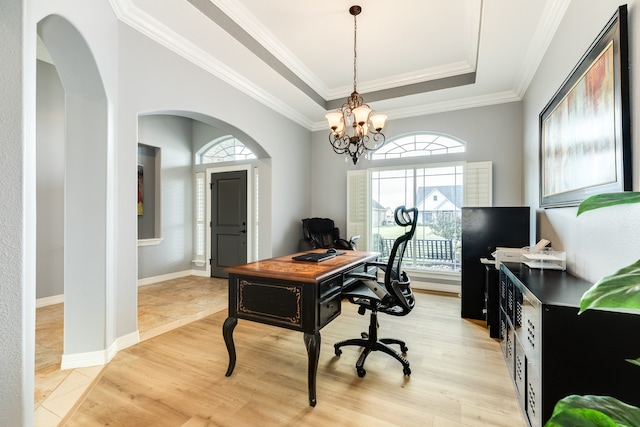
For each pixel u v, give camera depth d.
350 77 4.04
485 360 2.35
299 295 1.86
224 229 5.28
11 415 1.14
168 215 5.17
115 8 2.28
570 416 0.53
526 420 1.63
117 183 2.41
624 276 0.54
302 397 1.87
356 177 4.95
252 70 3.40
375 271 2.88
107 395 1.88
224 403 1.81
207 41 2.85
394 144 4.84
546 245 2.46
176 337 2.78
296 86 3.88
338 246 4.69
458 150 4.41
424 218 4.52
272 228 4.39
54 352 2.39
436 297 4.11
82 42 1.90
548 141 2.57
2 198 1.12
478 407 1.78
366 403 1.82
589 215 1.77
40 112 3.48
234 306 2.10
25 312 1.19
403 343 2.46
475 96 4.09
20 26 1.16
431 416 1.70
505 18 2.46
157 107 2.69
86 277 2.20
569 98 2.06
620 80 1.42
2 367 1.12
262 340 2.74
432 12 2.72
